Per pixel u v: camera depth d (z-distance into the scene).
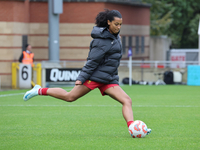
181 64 71.25
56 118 28.78
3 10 64.56
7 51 65.00
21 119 28.23
